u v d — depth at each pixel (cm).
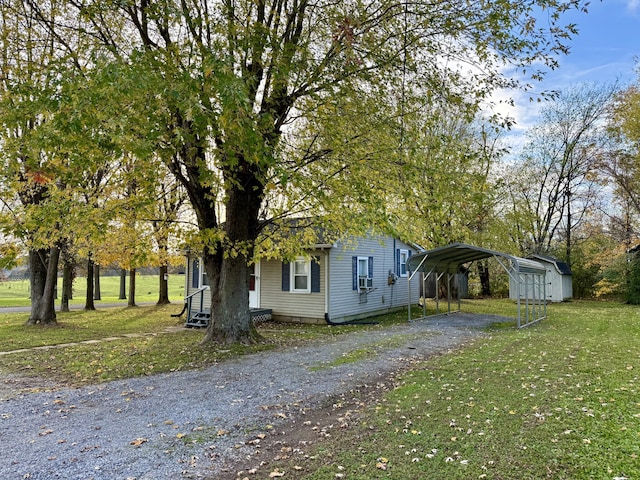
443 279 2497
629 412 486
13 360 881
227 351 917
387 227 848
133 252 998
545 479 339
